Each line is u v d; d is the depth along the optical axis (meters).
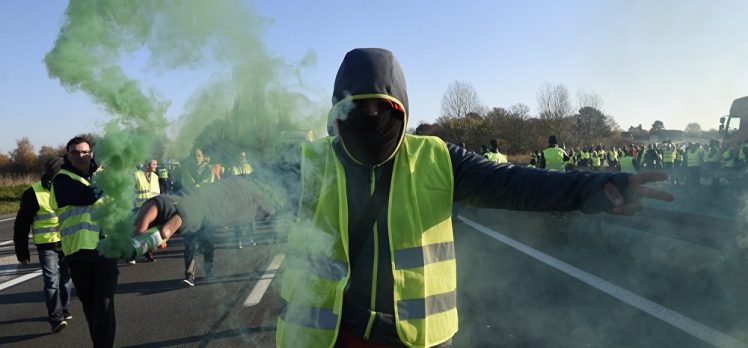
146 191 3.88
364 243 1.34
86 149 3.24
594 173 1.31
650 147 22.22
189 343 4.02
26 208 4.51
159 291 5.68
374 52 1.28
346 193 1.34
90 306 3.38
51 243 4.61
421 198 1.37
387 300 1.33
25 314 5.20
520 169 1.40
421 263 1.34
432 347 1.35
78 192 3.12
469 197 1.44
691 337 3.56
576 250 6.68
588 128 41.66
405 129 1.31
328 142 1.40
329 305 1.33
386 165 1.36
